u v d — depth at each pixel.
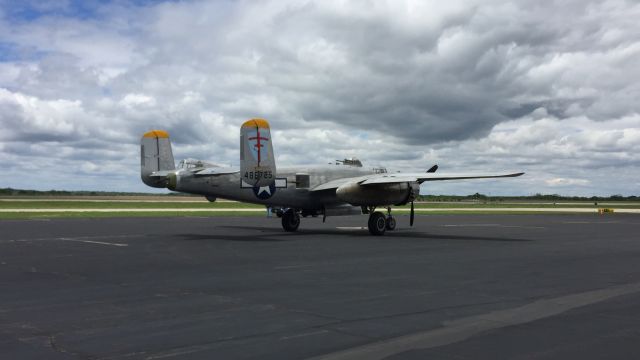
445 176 24.06
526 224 36.38
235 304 8.84
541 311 8.41
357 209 26.62
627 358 6.01
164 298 9.33
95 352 6.09
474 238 23.61
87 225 30.23
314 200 26.17
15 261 14.38
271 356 6.01
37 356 5.93
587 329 7.29
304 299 9.30
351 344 6.52
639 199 175.50
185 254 16.33
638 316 8.09
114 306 8.63
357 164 29.02
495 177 22.78
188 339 6.67
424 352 6.21
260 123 22.22
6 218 36.84
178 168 23.38
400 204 26.17
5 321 7.55
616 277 12.05
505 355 6.11
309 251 17.47
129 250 17.38
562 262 14.91
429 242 21.31
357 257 15.80
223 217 40.91
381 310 8.42
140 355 5.99
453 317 7.97
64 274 12.09
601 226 34.19
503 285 10.87
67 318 7.75
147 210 52.81
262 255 16.17
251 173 21.92
